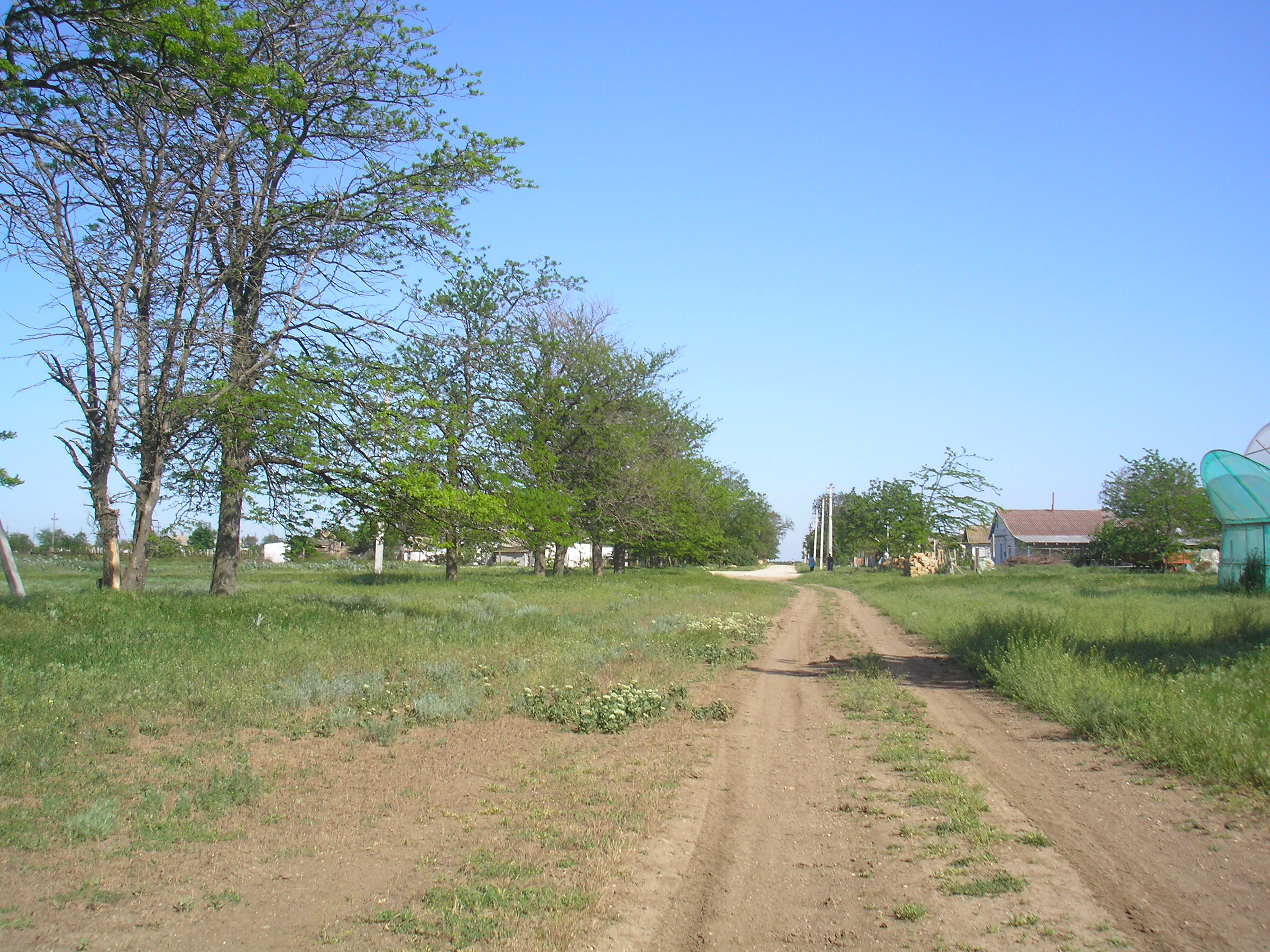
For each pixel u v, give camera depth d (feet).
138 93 44.24
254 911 14.92
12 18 38.47
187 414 50.26
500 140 56.65
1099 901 15.01
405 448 54.24
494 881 16.40
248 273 55.98
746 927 14.57
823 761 25.94
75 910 14.56
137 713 27.76
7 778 20.85
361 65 53.78
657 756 26.21
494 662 42.55
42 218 46.42
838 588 139.95
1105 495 200.23
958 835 18.74
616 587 106.73
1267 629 44.57
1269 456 88.22
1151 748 24.38
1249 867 16.16
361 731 27.99
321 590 84.79
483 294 85.81
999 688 36.94
